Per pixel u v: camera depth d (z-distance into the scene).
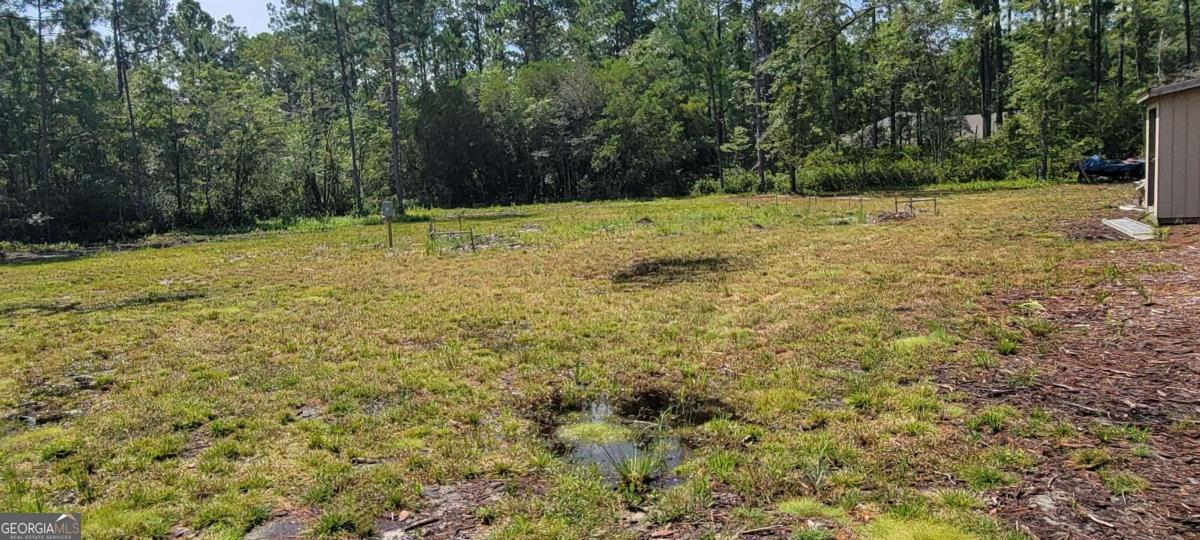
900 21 30.38
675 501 3.06
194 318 8.00
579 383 4.88
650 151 36.53
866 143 35.00
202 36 45.28
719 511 2.97
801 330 5.93
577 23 47.97
